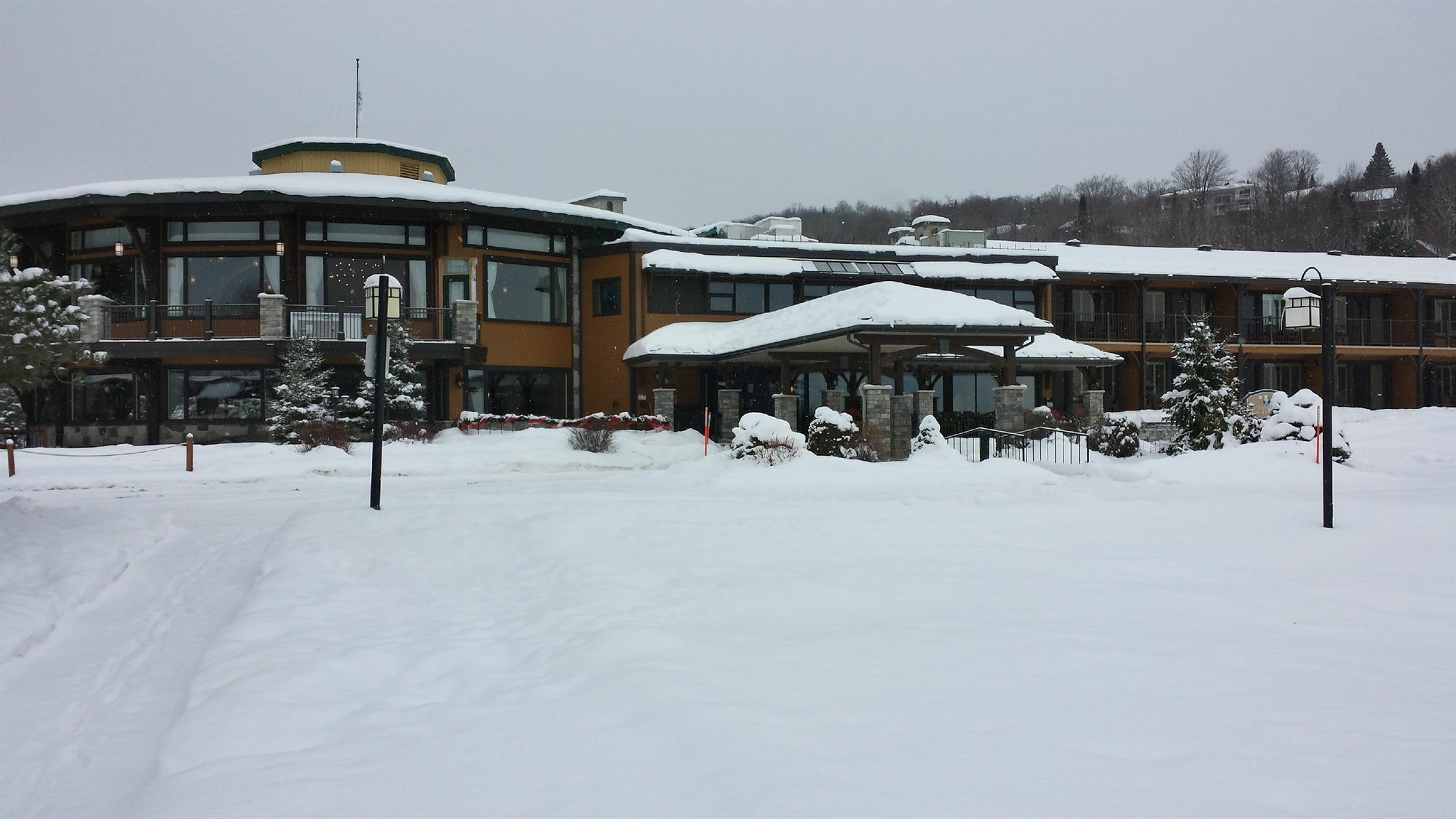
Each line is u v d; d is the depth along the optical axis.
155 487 17.91
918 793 3.06
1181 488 16.48
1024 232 112.25
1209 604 6.54
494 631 6.33
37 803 4.17
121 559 9.90
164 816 3.33
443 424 28.09
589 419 25.94
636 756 3.66
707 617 6.23
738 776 3.24
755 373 31.66
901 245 36.69
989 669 4.72
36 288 12.32
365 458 21.80
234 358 26.86
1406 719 3.95
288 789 3.53
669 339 28.67
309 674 5.25
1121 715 3.97
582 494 15.63
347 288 27.84
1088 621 5.95
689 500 13.97
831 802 2.97
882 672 4.68
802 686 4.43
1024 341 22.67
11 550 9.67
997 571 7.89
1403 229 81.62
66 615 7.75
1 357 12.02
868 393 22.12
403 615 6.87
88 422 27.72
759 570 8.01
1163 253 40.94
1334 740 3.66
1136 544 9.46
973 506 12.79
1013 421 22.69
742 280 31.92
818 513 12.03
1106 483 17.95
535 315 30.41
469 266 28.66
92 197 26.00
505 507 11.96
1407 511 11.74
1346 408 36.91
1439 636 5.65
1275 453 19.59
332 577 8.16
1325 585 7.30
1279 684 4.50
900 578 7.52
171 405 27.08
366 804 3.35
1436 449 23.05
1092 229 104.12
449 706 4.73
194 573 9.47
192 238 27.34
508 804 3.26
